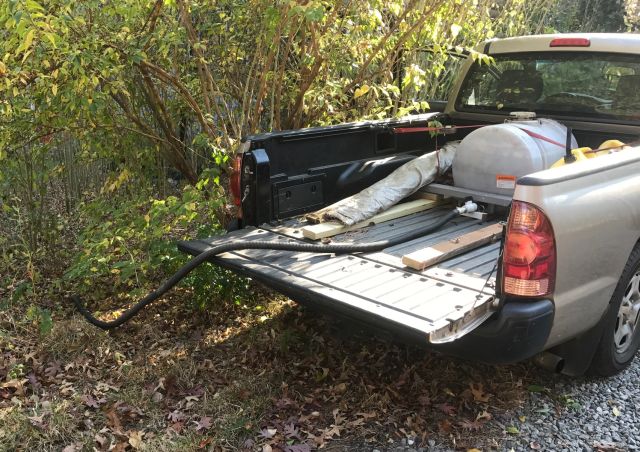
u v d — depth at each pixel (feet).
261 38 16.63
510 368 12.94
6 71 13.33
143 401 11.84
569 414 11.53
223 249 12.10
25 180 17.93
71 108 14.42
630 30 33.76
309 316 15.08
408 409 11.65
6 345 13.78
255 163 13.04
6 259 17.85
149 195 19.31
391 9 16.69
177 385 12.41
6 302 15.80
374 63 18.54
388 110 20.33
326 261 11.73
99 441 10.66
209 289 15.02
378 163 15.29
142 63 15.42
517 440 10.82
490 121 16.84
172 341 14.26
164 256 15.85
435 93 23.18
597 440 10.83
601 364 12.14
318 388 12.32
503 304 9.78
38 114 15.66
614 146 13.53
